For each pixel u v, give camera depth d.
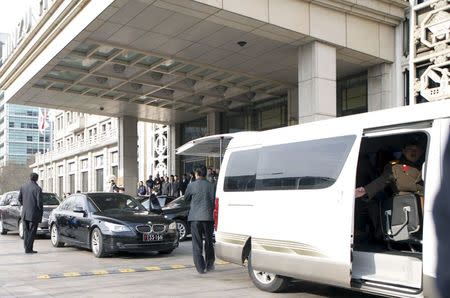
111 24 15.38
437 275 4.98
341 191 6.13
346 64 17.64
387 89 17.03
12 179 95.75
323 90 15.39
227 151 8.31
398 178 6.21
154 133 35.00
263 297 7.21
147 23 15.28
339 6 15.48
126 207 12.82
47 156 72.12
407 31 16.59
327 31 15.44
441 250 4.98
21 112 126.44
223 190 8.17
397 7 16.42
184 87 23.55
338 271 6.06
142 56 18.95
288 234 6.79
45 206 16.62
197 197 9.12
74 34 16.33
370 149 6.74
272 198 7.14
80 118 56.72
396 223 6.14
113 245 11.13
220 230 8.11
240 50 17.62
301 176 6.74
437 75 14.77
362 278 6.02
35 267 10.16
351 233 5.95
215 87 23.45
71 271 9.63
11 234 18.53
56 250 13.05
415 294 5.36
